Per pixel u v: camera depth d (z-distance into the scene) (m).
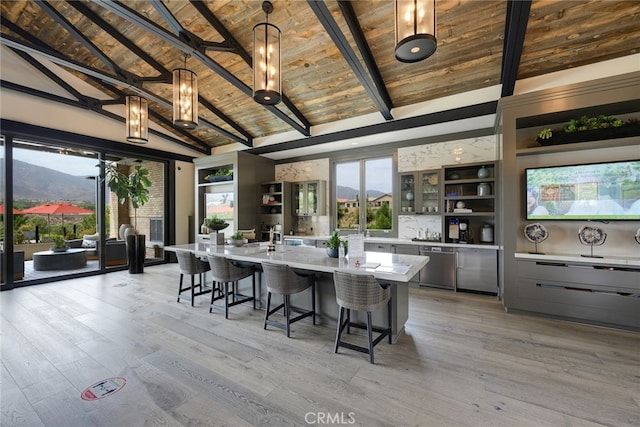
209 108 5.47
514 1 2.44
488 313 3.58
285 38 3.63
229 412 1.85
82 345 2.76
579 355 2.53
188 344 2.79
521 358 2.49
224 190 7.11
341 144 5.81
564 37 3.10
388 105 4.54
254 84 2.84
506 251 3.60
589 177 3.40
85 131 5.51
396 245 5.01
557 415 1.80
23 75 4.64
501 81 3.86
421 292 4.54
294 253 3.53
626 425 1.71
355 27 3.22
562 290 3.31
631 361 2.43
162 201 7.16
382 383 2.15
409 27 1.96
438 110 4.39
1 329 3.12
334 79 4.38
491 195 4.37
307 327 3.21
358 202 6.16
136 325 3.25
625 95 2.96
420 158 5.32
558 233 3.68
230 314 3.62
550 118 3.54
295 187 6.85
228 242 4.36
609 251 3.43
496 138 4.52
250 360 2.49
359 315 3.09
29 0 3.73
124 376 2.25
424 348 2.68
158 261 7.01
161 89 5.29
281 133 6.27
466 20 3.08
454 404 1.91
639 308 2.98
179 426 1.73
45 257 5.84
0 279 4.73
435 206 5.07
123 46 4.31
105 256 6.05
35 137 4.91
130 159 6.80
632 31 2.97
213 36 3.80
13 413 1.83
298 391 2.06
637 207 3.20
